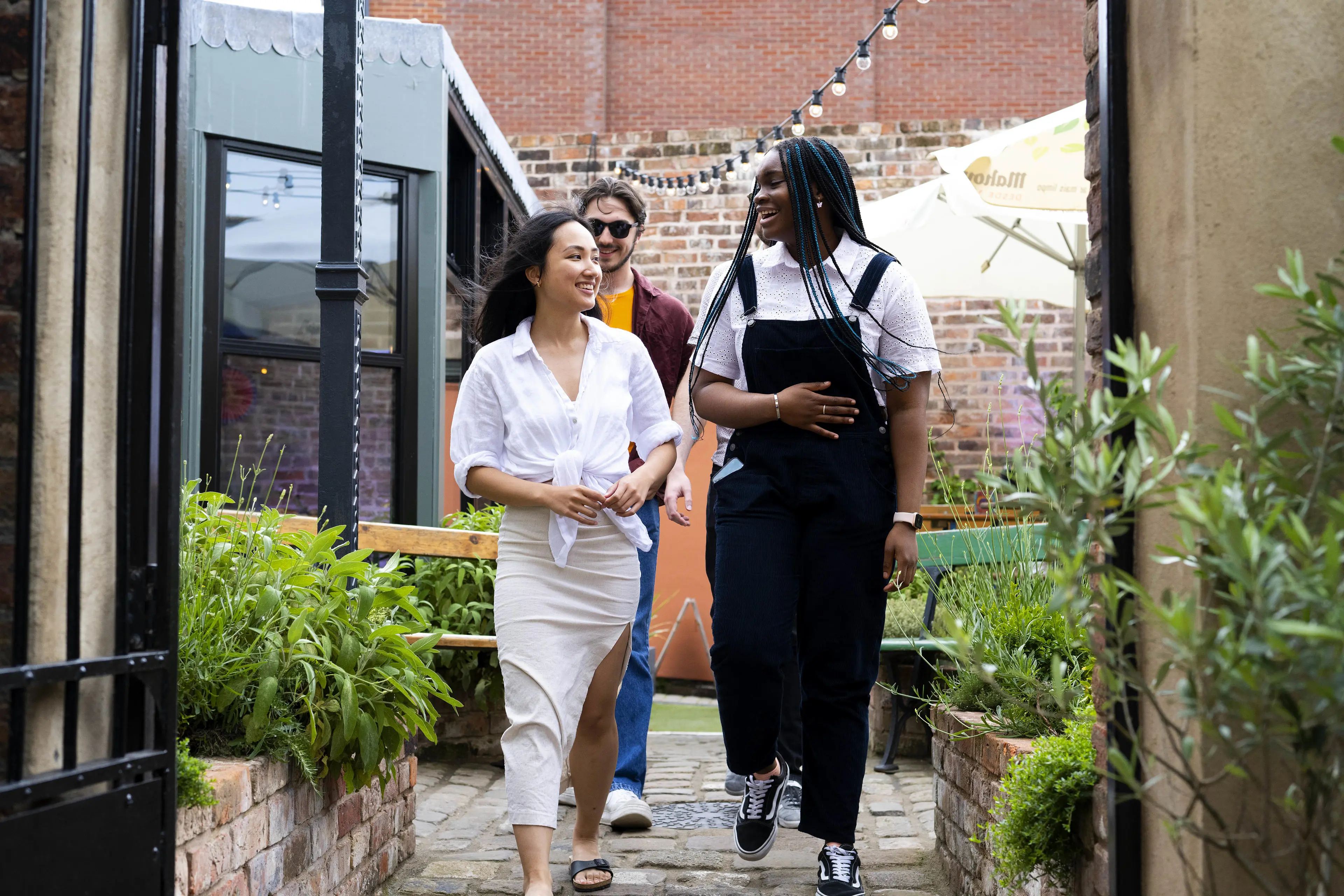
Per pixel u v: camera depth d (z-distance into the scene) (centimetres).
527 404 281
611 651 294
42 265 191
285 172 636
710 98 1333
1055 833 225
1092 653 166
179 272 215
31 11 183
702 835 371
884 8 1328
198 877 218
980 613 353
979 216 706
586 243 288
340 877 293
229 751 256
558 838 372
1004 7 1323
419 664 304
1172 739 143
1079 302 748
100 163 206
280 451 627
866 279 280
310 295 639
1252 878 158
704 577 912
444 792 452
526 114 1331
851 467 277
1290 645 127
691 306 1083
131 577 206
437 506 688
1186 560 142
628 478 281
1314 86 179
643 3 1344
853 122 1315
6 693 188
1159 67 189
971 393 1025
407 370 683
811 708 285
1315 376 148
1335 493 163
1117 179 201
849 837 282
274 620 283
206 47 614
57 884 179
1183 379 179
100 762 192
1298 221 177
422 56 690
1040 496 149
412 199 689
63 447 194
